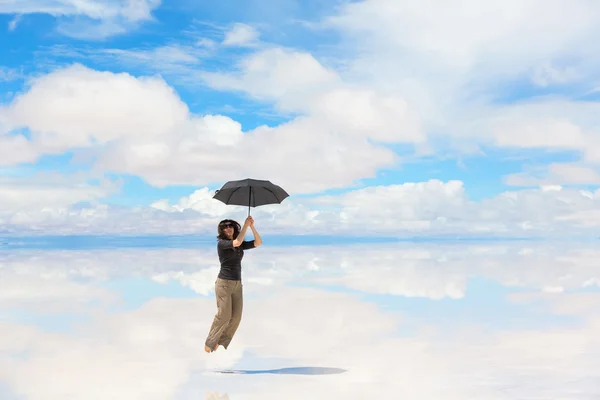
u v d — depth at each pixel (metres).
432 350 7.40
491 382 5.90
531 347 7.50
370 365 6.66
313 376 6.20
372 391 5.64
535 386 5.74
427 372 6.32
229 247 6.60
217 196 6.71
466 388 5.70
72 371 6.48
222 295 6.66
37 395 5.59
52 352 7.43
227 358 7.07
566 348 7.43
